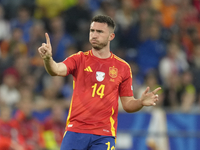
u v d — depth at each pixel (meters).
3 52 41.88
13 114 30.09
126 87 17.86
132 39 45.00
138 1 50.47
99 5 48.97
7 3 46.53
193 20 52.59
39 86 37.69
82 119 16.69
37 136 29.92
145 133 29.72
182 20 50.84
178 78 38.78
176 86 38.00
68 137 16.69
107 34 17.47
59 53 41.62
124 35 45.09
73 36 44.38
